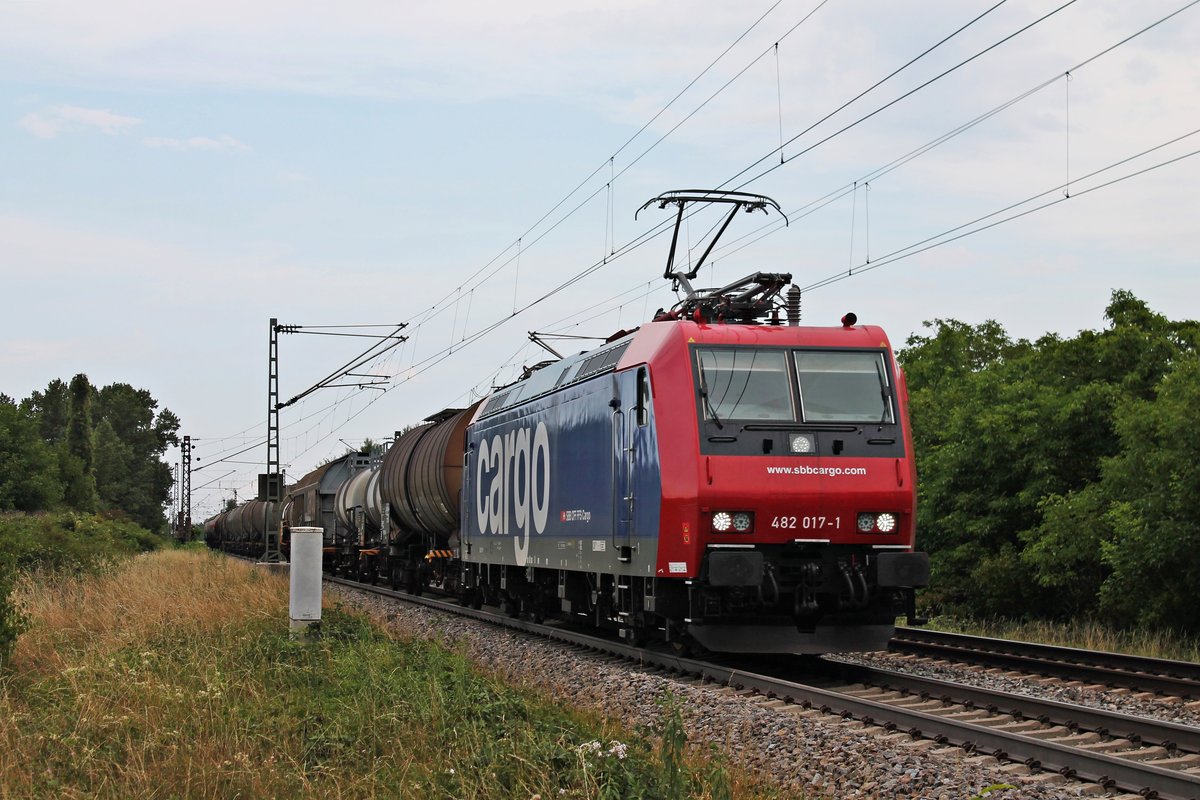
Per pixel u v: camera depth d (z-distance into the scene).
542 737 8.73
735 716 10.56
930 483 27.45
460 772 7.86
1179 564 19.77
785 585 13.80
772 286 15.49
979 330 40.72
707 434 13.50
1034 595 24.47
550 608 20.66
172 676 11.39
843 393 13.93
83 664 11.88
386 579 37.03
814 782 8.38
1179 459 19.47
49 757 8.38
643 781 7.63
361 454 46.62
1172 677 13.55
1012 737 8.83
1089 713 10.02
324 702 10.34
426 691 10.28
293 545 15.59
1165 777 7.56
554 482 18.55
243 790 7.58
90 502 68.94
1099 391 24.91
